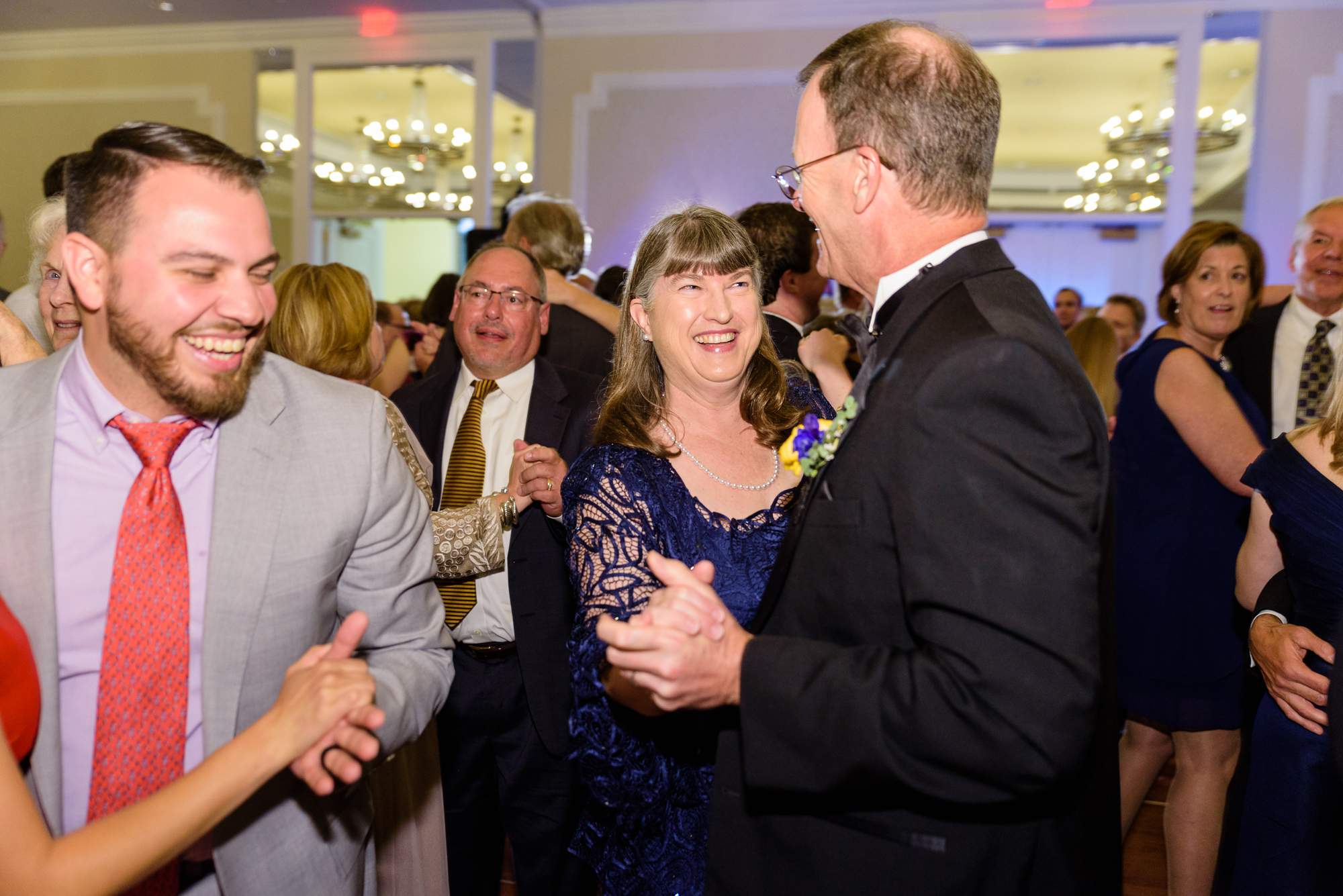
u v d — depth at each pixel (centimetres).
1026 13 638
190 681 109
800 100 119
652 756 137
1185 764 223
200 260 99
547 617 206
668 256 145
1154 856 280
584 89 693
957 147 108
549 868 216
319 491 115
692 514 140
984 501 90
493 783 222
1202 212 986
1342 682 103
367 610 124
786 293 253
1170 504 223
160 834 88
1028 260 848
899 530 96
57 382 110
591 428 221
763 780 98
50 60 784
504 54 768
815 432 116
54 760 101
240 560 109
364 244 1247
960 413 92
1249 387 307
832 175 113
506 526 196
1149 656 222
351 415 122
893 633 103
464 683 212
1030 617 88
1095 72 736
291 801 116
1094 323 330
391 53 737
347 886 122
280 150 825
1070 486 90
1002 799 92
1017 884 103
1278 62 614
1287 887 152
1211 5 623
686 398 151
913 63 107
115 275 99
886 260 113
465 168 898
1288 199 617
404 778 170
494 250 230
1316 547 150
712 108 678
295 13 719
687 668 98
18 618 102
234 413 114
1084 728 89
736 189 680
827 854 108
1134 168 805
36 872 84
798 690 97
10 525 103
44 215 183
